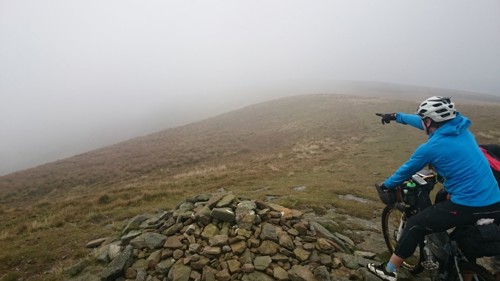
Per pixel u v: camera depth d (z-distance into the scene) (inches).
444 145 133.3
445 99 137.1
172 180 791.1
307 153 1066.7
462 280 142.6
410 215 173.0
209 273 176.6
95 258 215.0
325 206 340.2
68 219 396.8
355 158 859.4
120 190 668.1
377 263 191.3
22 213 547.8
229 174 740.0
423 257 170.6
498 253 127.9
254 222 220.8
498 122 1173.1
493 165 147.6
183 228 225.6
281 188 487.2
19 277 220.5
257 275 177.2
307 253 196.2
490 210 130.0
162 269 183.5
